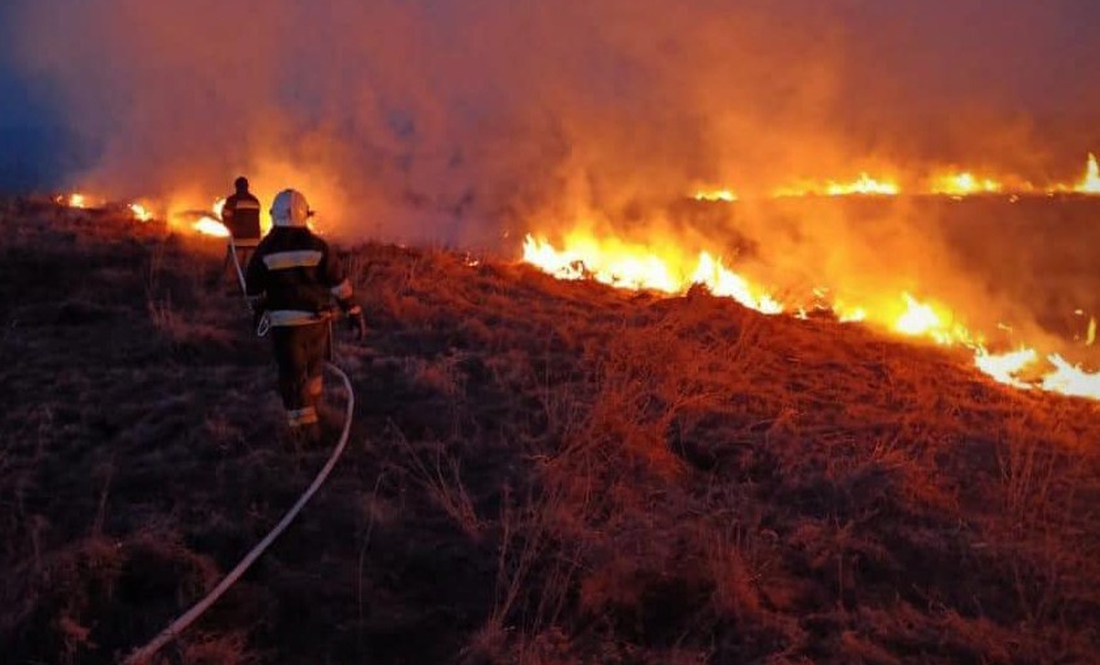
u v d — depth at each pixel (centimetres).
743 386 807
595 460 612
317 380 621
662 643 436
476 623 446
